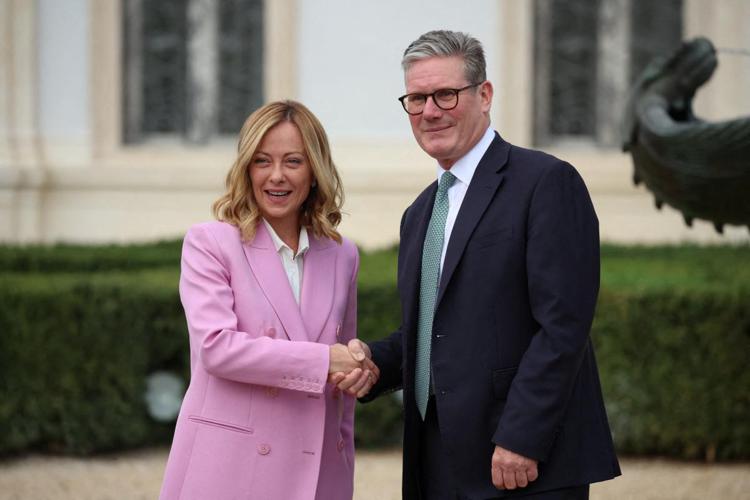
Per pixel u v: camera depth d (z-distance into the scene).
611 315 14.68
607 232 27.22
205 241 7.45
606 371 14.71
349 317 8.09
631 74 28.14
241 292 7.39
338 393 7.70
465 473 7.20
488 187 7.34
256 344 7.13
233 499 7.21
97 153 28.86
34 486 13.55
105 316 15.04
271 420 7.32
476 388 7.17
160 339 15.29
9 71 28.56
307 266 7.73
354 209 27.45
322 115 27.98
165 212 28.38
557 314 6.92
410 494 7.61
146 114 29.61
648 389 14.66
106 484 13.65
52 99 28.91
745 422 14.55
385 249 22.70
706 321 14.51
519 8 27.77
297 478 7.34
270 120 7.40
